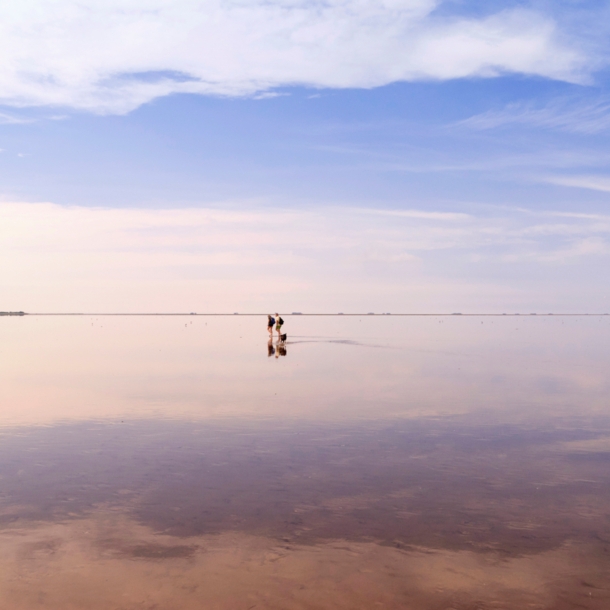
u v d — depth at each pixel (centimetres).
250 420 1426
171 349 4272
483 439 1213
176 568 608
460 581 581
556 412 1536
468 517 754
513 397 1798
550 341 5547
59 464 1012
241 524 729
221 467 995
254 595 554
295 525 726
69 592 558
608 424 1374
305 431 1295
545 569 607
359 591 562
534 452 1102
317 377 2344
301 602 541
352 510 780
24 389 1994
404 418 1450
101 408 1603
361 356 3484
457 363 2994
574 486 888
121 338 6222
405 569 607
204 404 1666
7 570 603
